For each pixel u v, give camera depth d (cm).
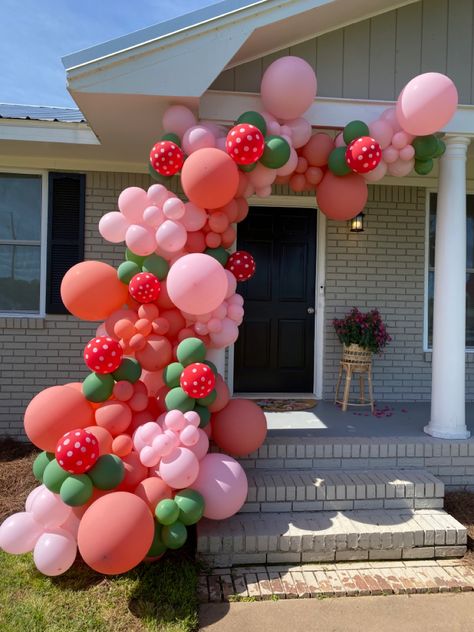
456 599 264
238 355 547
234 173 280
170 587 258
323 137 326
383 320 538
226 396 313
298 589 266
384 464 360
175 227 284
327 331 532
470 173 543
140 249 288
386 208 539
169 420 261
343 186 323
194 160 277
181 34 304
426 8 381
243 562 288
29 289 511
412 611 252
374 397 536
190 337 296
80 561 285
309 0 321
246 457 349
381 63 373
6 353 495
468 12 387
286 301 550
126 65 304
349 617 246
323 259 534
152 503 255
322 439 368
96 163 502
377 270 538
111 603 246
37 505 250
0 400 495
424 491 328
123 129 386
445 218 383
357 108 363
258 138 275
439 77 304
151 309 289
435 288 392
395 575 282
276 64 305
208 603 256
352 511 323
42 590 256
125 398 274
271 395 544
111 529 223
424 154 329
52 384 500
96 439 244
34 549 257
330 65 368
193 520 262
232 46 310
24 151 472
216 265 271
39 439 259
